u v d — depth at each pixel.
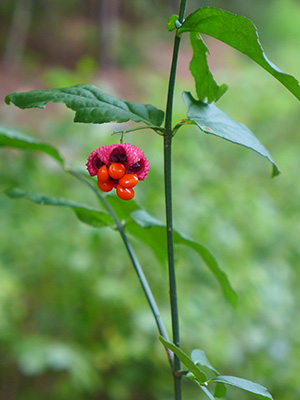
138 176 1.14
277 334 3.23
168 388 3.07
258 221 3.98
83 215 1.58
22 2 12.05
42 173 3.99
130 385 3.13
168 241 1.22
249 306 3.20
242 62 12.52
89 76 5.44
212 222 3.65
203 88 1.35
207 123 1.17
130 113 1.15
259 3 15.91
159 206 3.69
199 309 3.10
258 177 5.61
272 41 13.98
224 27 1.08
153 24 14.55
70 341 3.29
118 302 3.16
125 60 12.48
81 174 1.62
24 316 3.41
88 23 13.50
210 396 1.12
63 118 4.84
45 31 12.70
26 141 1.63
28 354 2.89
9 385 3.29
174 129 1.18
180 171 4.27
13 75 11.15
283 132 6.88
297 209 4.77
